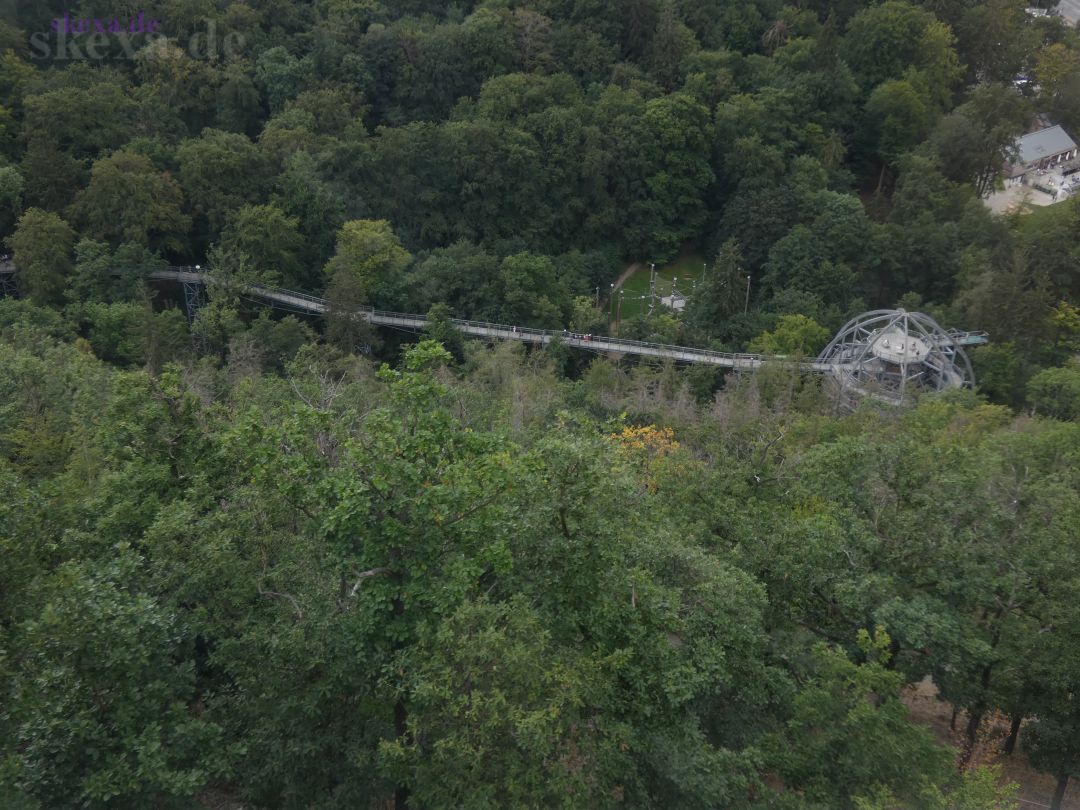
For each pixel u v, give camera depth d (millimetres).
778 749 22047
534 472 21109
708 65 116688
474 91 113250
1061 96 127938
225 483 26906
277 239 85000
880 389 76125
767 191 103750
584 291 98938
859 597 25969
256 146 92312
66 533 21891
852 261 98812
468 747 17062
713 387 84750
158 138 91562
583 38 118688
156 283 87938
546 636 18688
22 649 17703
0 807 15859
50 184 83750
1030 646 24453
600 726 19719
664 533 25062
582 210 107938
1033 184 120000
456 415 42719
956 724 30766
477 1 125562
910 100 112250
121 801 18203
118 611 18125
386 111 110188
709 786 19406
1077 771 25453
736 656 23625
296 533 24859
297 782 20688
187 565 21984
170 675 20266
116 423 26969
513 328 87750
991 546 26625
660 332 91938
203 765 19203
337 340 80438
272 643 19984
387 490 19688
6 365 40594
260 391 44156
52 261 77312
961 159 108938
